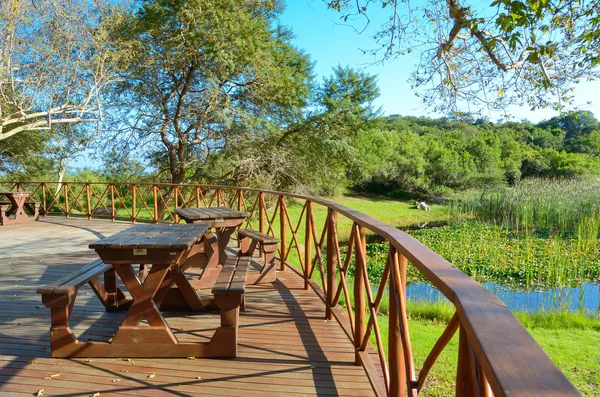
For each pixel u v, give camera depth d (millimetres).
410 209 23812
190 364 2438
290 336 2887
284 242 5047
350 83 15844
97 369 2365
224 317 2531
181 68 13070
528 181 18391
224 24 12156
